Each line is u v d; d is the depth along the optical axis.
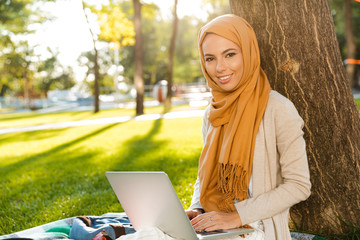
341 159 2.58
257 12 2.62
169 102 19.39
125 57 42.75
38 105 35.56
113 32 16.52
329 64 2.55
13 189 5.27
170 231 1.88
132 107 24.17
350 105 2.64
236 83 2.02
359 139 2.66
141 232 1.88
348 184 2.59
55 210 4.09
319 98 2.54
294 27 2.53
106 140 9.38
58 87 55.50
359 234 2.53
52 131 12.69
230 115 2.07
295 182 1.91
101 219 2.65
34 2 26.03
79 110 25.91
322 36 2.54
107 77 49.62
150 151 7.25
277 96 2.01
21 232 2.61
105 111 21.36
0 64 36.56
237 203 1.94
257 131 1.98
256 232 1.94
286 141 1.94
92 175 5.64
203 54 2.12
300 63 2.54
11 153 8.66
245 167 1.96
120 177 1.97
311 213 2.67
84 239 2.32
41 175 6.02
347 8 22.62
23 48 36.25
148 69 41.16
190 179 4.83
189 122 11.74
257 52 2.06
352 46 22.73
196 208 2.21
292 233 2.60
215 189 2.10
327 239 2.48
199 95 28.77
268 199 1.91
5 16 25.42
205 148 2.18
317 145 2.59
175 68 41.38
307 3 2.51
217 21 2.02
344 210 2.60
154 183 1.77
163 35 37.38
